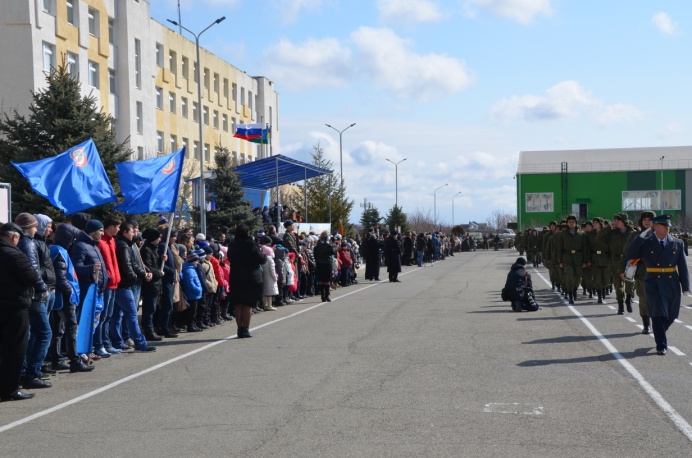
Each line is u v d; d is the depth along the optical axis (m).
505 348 11.55
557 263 20.38
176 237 14.86
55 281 10.08
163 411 7.72
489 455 5.88
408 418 7.14
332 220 56.22
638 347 11.57
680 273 11.00
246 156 66.25
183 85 53.69
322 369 9.93
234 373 9.85
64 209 12.06
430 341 12.45
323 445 6.25
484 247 91.62
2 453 6.28
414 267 46.47
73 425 7.26
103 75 41.34
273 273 18.86
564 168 87.12
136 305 12.58
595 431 6.60
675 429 6.65
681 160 86.75
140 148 44.38
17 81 33.44
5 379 8.66
